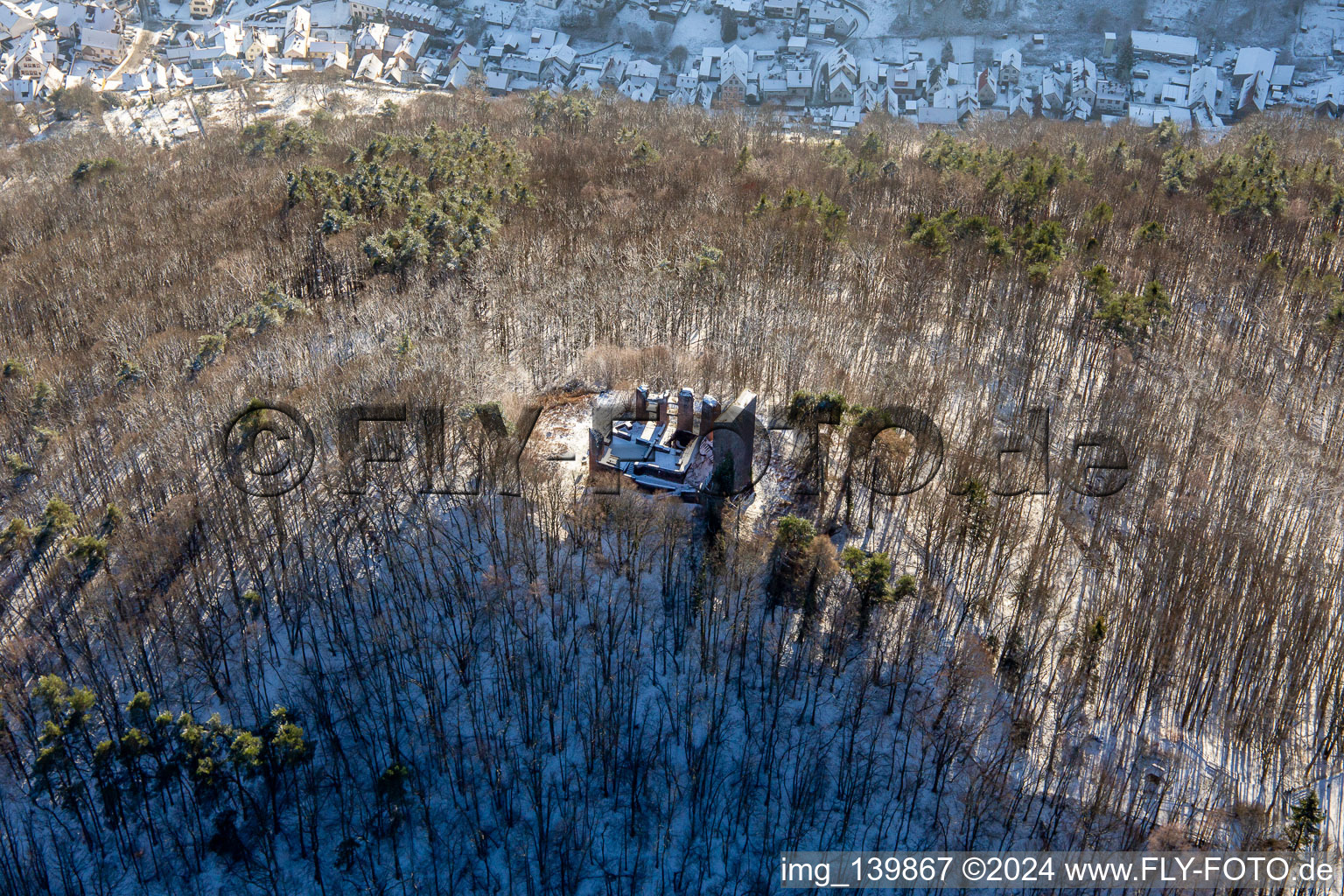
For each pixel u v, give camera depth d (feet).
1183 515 200.13
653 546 186.80
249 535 187.01
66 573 182.50
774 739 159.63
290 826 149.48
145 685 164.25
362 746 158.10
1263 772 158.20
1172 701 169.89
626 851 147.43
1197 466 217.56
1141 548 197.88
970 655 172.35
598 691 161.48
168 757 154.61
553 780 155.12
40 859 143.33
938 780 154.20
